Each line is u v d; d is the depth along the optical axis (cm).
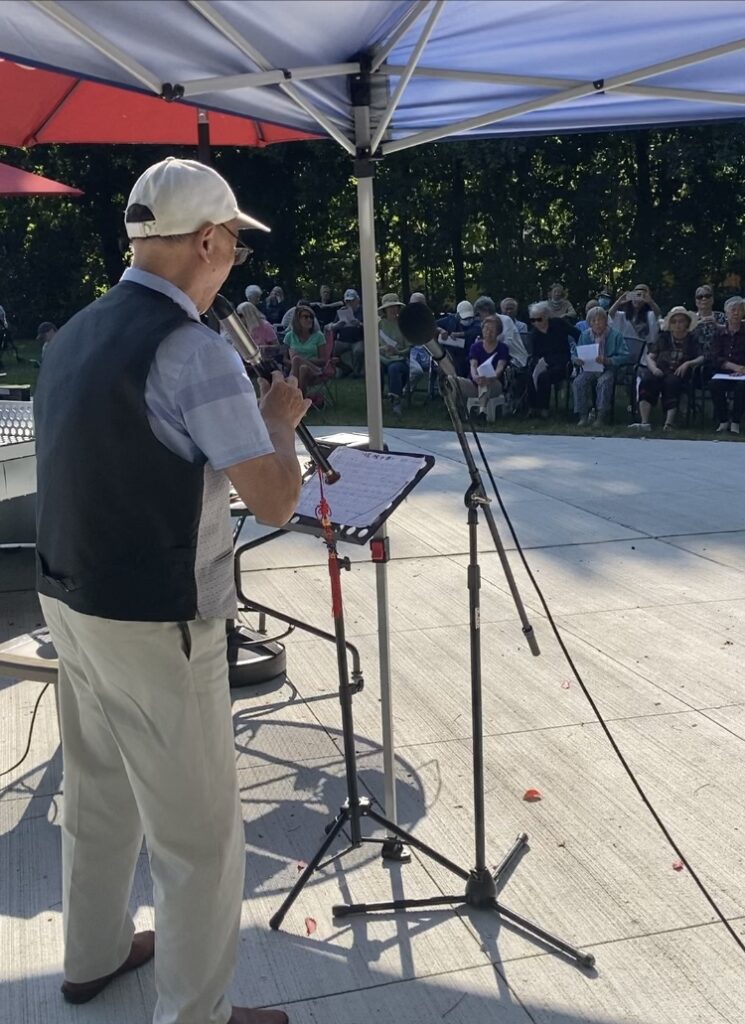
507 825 329
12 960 269
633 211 2108
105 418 196
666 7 242
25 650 354
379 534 292
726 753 373
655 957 266
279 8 217
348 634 496
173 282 208
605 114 338
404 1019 246
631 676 441
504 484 810
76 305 2659
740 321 1046
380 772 364
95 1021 245
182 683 206
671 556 613
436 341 254
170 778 211
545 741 384
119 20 212
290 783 359
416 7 235
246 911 288
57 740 392
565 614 518
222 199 206
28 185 680
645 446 970
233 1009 236
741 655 463
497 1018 246
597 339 1104
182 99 257
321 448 285
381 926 280
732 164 1933
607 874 302
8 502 601
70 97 483
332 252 2383
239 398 198
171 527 200
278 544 647
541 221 2242
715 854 311
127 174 2298
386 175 2086
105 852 239
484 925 279
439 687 433
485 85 302
